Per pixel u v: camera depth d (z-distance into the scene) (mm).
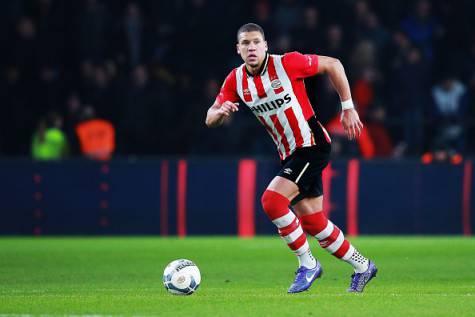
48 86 70688
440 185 58750
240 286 31297
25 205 58688
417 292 28172
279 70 27047
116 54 72438
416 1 76750
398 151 66812
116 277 35031
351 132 27172
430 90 70938
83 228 58719
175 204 58750
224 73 73500
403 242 52781
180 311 23219
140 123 68250
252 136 68562
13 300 25750
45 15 72375
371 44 71312
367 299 25359
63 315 22719
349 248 27703
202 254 45500
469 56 74812
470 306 23906
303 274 27547
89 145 67188
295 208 27844
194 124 68812
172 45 73625
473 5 75812
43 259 42688
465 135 70000
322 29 71062
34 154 65875
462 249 47875
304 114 27188
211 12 73875
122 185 58781
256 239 55938
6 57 70875
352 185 58406
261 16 72250
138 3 75812
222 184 58750
